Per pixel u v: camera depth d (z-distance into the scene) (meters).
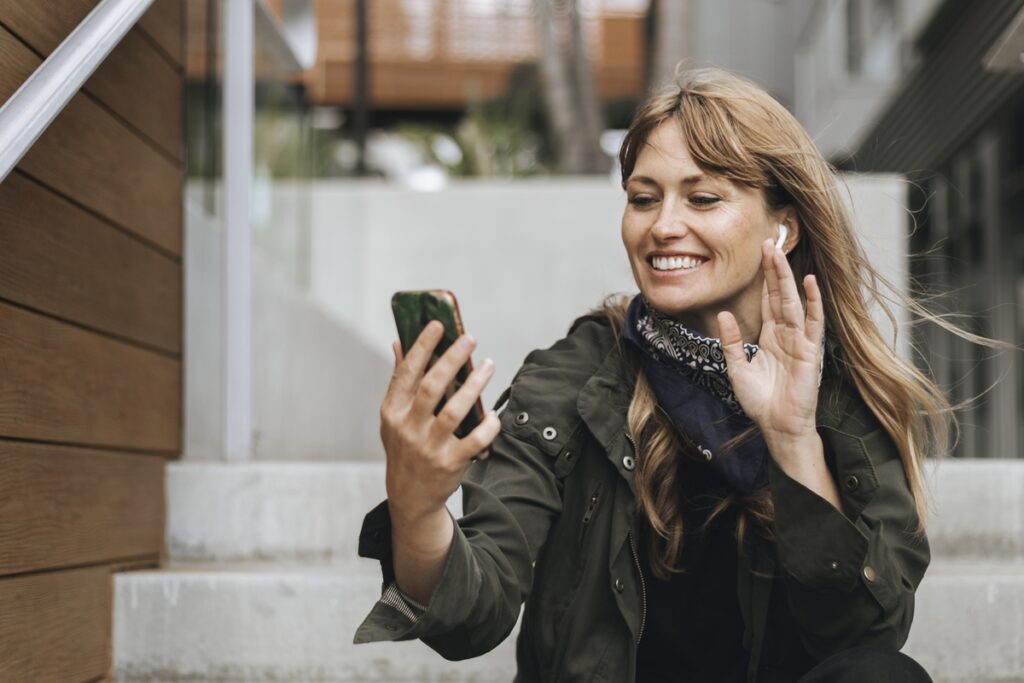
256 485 2.30
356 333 5.41
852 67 9.30
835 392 1.47
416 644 1.96
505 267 6.11
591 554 1.40
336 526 2.31
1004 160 6.68
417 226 6.14
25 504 1.60
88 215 1.87
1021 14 2.14
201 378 2.92
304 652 1.96
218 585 1.97
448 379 1.01
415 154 10.84
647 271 1.43
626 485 1.40
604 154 10.37
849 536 1.24
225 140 2.62
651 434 1.44
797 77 11.56
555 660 1.39
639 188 1.43
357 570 2.15
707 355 1.42
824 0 10.08
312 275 5.83
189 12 2.92
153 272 2.20
